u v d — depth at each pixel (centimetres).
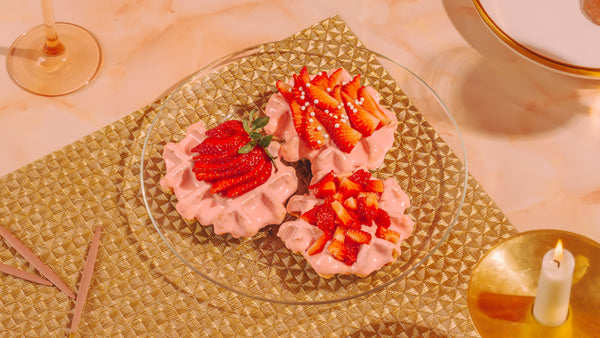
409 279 90
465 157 92
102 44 103
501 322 83
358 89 95
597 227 94
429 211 92
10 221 93
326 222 89
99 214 93
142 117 98
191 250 91
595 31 96
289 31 103
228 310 90
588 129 98
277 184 92
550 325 84
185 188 92
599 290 84
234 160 91
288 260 90
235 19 103
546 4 97
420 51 102
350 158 93
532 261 85
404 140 95
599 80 99
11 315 90
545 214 94
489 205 93
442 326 89
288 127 95
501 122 98
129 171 95
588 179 95
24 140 98
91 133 97
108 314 90
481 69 100
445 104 98
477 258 91
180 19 103
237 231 91
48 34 100
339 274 90
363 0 104
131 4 104
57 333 89
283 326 89
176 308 90
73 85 100
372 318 89
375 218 89
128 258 91
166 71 101
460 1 104
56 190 94
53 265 92
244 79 98
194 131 94
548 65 94
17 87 100
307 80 95
